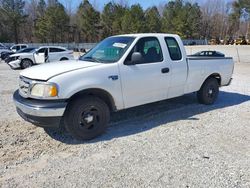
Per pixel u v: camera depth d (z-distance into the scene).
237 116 6.36
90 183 3.57
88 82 4.73
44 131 5.29
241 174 3.79
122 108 5.33
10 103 7.53
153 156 4.29
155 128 5.50
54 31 68.94
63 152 4.44
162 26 79.62
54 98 4.50
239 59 27.92
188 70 6.35
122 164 4.04
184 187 3.48
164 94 6.00
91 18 70.88
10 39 70.94
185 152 4.43
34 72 4.82
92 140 4.91
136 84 5.37
